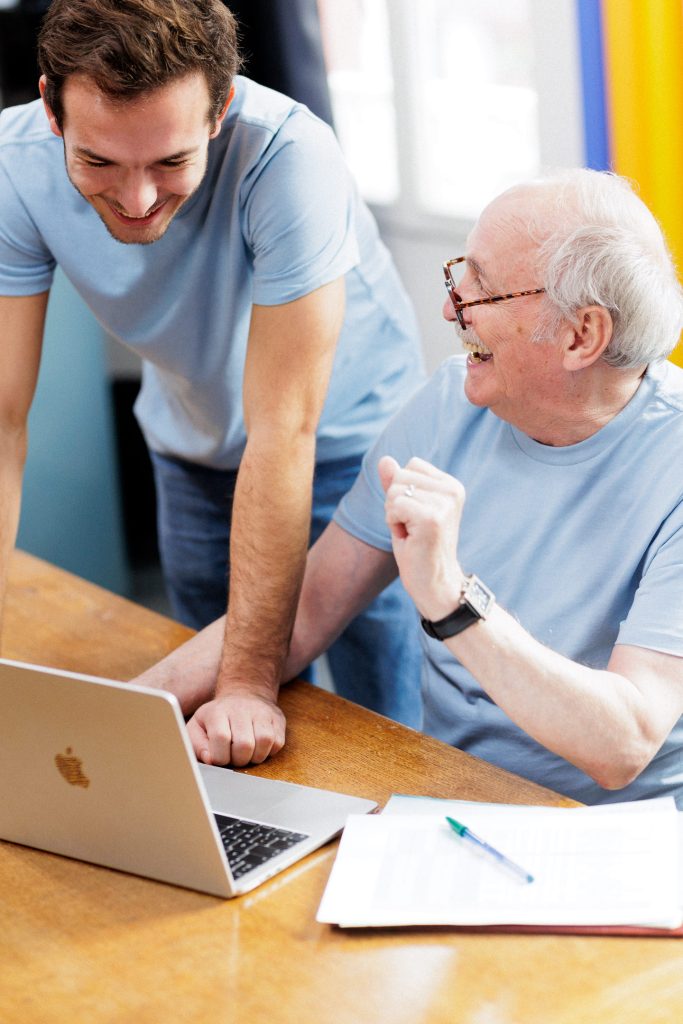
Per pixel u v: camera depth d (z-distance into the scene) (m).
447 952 1.11
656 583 1.41
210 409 1.98
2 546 1.67
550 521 1.52
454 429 1.62
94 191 1.40
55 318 3.17
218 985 1.09
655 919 1.11
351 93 3.80
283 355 1.55
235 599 1.56
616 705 1.33
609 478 1.48
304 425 1.57
